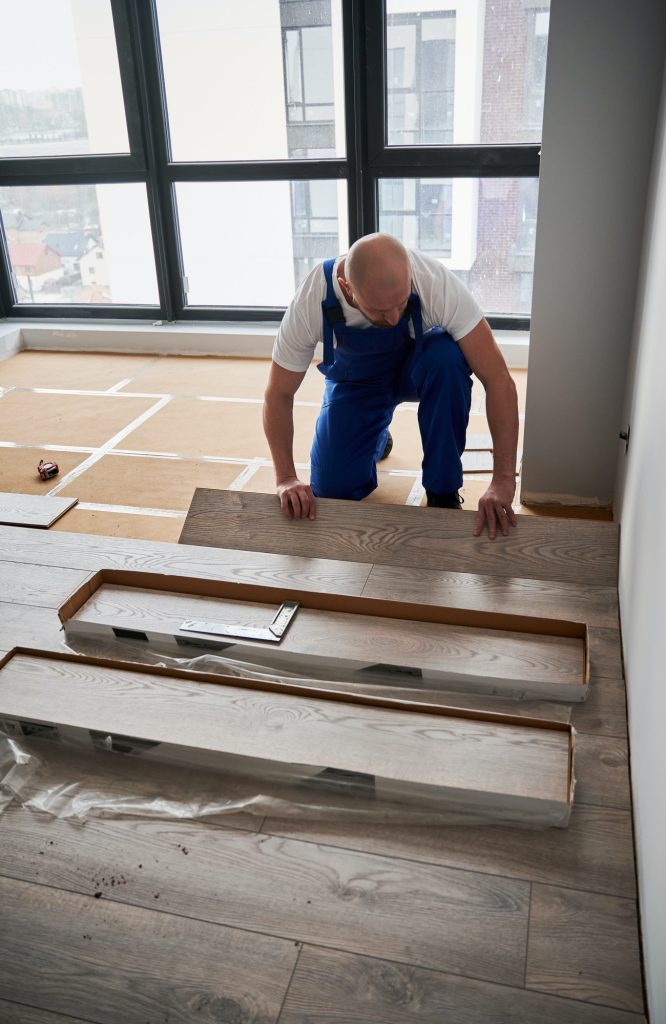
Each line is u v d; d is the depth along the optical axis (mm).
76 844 1441
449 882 1336
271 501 2326
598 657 1793
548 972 1197
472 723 1585
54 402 3752
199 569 2189
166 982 1211
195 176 4168
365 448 2494
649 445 1707
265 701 1666
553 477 2646
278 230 4238
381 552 2176
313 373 3928
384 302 1877
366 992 1184
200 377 4000
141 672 1760
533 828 1418
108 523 2656
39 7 3932
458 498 2475
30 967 1243
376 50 3691
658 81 2125
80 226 4445
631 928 1253
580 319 2420
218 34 3852
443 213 3986
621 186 2250
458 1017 1146
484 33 3580
